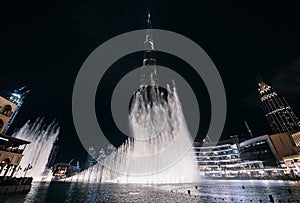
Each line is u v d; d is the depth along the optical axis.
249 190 37.69
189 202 25.11
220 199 26.97
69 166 122.81
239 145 112.56
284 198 26.05
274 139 90.75
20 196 28.62
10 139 36.66
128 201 26.67
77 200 27.62
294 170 78.12
